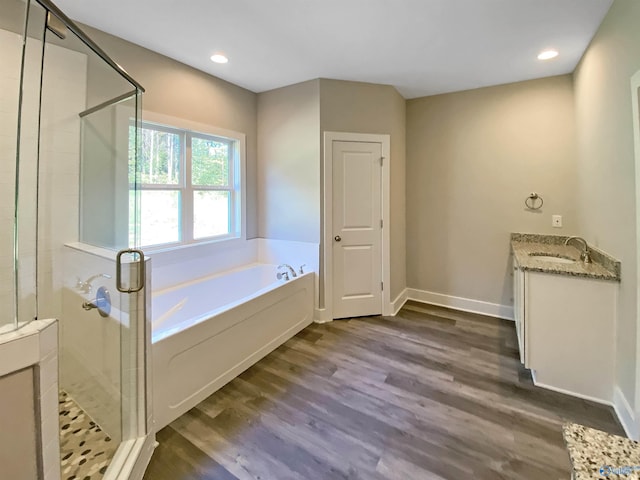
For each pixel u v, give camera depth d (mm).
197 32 2385
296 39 2475
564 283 2139
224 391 2199
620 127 1930
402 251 3951
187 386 1989
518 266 2557
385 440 1747
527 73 3131
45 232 1944
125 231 2164
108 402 1667
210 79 3186
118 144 2154
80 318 1869
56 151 2000
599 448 582
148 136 2881
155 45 2580
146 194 2891
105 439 1631
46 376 1101
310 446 1707
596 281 2055
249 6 2057
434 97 3793
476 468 1557
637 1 1688
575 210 3131
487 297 3660
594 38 2387
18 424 1016
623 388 1899
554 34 2389
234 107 3461
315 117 3324
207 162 3387
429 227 3953
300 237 3547
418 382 2305
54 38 1894
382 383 2295
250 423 1882
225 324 2264
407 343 2934
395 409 2008
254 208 3809
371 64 2938
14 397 1004
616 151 1999
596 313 2068
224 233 3594
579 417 1928
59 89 2012
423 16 2158
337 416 1943
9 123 1848
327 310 3453
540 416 1934
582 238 2863
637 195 1691
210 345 2148
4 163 1826
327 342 2959
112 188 2141
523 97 3328
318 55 2752
